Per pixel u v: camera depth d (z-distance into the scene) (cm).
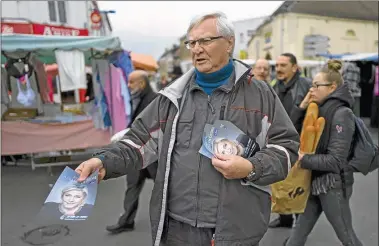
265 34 1141
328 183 230
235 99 146
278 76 326
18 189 492
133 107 345
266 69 355
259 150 146
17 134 573
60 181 136
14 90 623
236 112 145
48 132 589
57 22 1086
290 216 349
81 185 134
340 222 233
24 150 581
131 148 154
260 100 148
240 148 138
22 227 359
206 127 140
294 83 321
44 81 652
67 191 133
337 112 224
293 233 264
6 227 359
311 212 254
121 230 350
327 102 231
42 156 604
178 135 151
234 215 143
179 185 150
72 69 528
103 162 141
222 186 143
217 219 143
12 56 548
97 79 599
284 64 318
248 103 147
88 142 611
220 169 133
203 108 149
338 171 223
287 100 322
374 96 873
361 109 983
